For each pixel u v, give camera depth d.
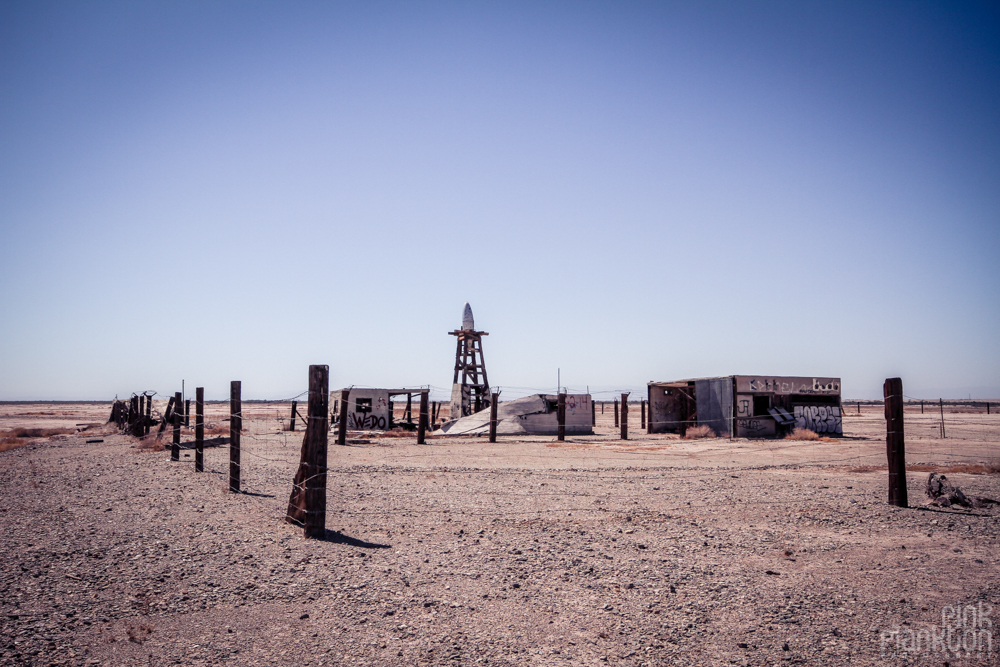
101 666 5.14
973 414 73.12
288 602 6.72
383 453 25.59
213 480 16.27
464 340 47.47
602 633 5.92
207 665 5.19
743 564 8.27
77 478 16.78
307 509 9.70
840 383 38.19
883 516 11.46
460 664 5.23
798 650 5.57
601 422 58.31
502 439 35.16
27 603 6.59
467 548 9.03
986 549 9.10
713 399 37.06
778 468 19.75
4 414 92.88
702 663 5.29
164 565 8.05
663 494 14.09
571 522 10.91
